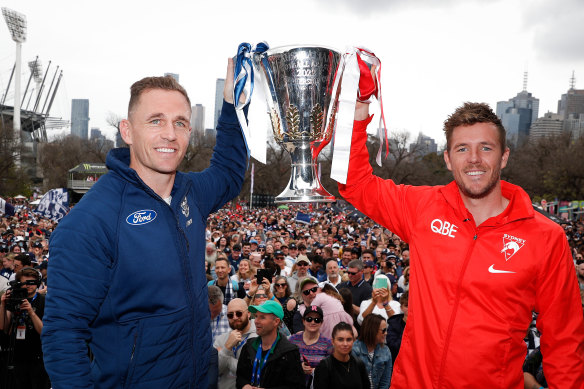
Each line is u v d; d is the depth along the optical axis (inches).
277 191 2342.5
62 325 62.7
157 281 67.2
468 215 78.6
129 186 69.6
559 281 75.3
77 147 2669.8
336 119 82.4
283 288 259.8
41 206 515.5
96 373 66.7
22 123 4023.1
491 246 76.8
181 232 71.6
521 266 75.0
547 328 77.2
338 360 157.1
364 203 90.0
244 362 154.4
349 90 81.9
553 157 1720.0
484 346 73.9
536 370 135.7
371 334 177.8
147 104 70.7
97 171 1843.0
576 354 76.1
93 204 66.7
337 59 80.1
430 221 82.2
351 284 275.4
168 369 67.4
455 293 77.0
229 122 90.4
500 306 74.8
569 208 1552.7
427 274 80.2
